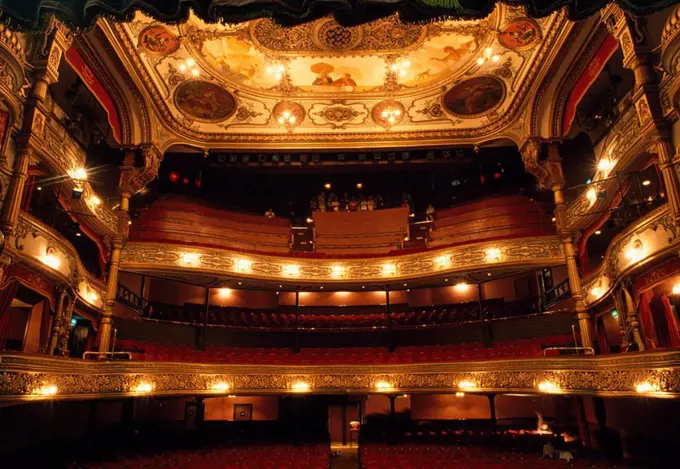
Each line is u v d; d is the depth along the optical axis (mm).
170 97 14391
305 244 19609
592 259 15258
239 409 15883
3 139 8125
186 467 9883
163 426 14953
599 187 12008
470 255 14617
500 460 10406
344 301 17688
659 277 9062
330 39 12992
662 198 9906
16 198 8203
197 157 18891
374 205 20234
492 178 20375
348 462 13352
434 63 13805
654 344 9523
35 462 10258
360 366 13656
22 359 7770
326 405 16031
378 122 16062
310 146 16609
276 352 15867
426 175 21625
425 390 13062
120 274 15094
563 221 13922
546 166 14430
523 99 14422
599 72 11836
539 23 11766
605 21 9797
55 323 9867
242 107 15305
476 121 15891
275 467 10266
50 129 9812
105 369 10461
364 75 14328
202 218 18266
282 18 3863
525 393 11609
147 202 18469
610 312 12312
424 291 17562
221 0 3797
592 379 10273
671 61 8469
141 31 11828
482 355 14289
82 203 11641
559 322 14727
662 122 8789
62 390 9078
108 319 12750
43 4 3611
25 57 8594
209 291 16438
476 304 16844
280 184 21781
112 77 12828
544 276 15852
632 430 11703
